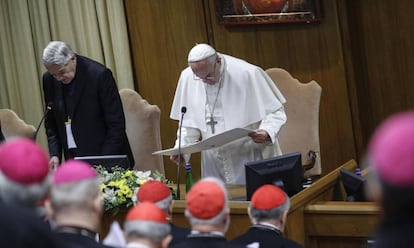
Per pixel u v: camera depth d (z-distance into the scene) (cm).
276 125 1730
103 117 1802
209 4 2375
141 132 2073
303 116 2038
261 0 2338
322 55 2355
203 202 938
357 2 2366
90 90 1786
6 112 2130
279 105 1758
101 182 1525
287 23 2355
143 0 2409
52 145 1823
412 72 2353
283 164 1460
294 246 1107
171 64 2419
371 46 2373
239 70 1769
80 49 2444
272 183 1447
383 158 556
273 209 1119
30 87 2497
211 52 1720
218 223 942
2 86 2511
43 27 2456
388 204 557
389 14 2348
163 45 2416
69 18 2441
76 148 1803
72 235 830
